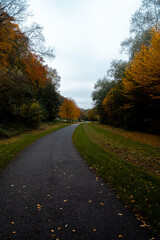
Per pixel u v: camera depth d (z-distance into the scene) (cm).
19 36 1431
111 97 2764
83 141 1060
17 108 1488
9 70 1371
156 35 934
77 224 239
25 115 1598
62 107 4494
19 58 1656
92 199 317
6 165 540
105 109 3275
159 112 1538
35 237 211
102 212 271
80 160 618
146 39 1611
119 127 2472
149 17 1612
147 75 1071
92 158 627
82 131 1800
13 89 1355
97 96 3988
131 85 1398
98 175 457
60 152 755
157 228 228
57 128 2253
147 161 610
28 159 620
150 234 218
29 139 1067
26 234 217
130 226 234
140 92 1436
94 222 244
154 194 324
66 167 530
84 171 491
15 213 266
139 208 277
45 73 1997
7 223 239
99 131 1822
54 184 391
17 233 219
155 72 1003
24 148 825
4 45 1248
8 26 1197
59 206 290
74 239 208
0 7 1070
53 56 1689
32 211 272
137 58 1192
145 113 1791
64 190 358
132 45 1852
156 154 713
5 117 1398
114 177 427
